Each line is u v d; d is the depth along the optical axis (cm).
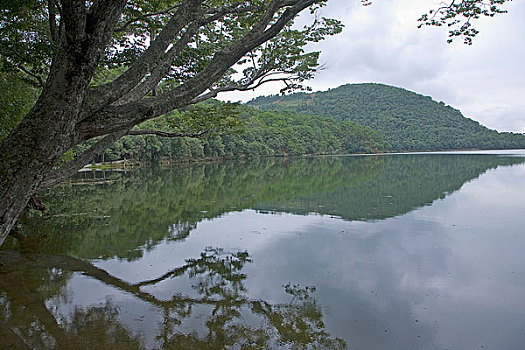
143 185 2292
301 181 2509
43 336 491
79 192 1923
